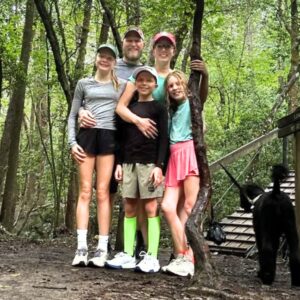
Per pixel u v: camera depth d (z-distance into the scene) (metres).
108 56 3.30
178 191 3.16
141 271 3.09
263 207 3.20
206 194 2.71
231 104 11.86
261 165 7.68
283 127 4.18
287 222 3.18
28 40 7.99
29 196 11.87
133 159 3.18
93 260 3.22
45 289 2.51
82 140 3.29
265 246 3.15
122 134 3.29
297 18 8.23
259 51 11.73
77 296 2.37
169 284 2.73
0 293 2.42
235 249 5.20
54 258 3.73
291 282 3.23
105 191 3.29
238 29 12.00
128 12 5.95
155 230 3.17
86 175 3.29
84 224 3.27
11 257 3.73
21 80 7.70
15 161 8.09
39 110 11.30
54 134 11.81
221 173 7.57
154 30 5.67
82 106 3.38
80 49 7.55
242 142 8.91
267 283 3.13
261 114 9.47
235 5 8.49
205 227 4.70
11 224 8.00
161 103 3.19
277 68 10.77
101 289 2.53
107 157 3.28
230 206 7.49
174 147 3.16
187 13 5.10
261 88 11.06
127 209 3.27
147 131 3.13
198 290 2.50
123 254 3.25
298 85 8.70
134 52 3.64
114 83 3.32
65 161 9.03
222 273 3.54
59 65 5.40
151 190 3.14
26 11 8.00
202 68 2.88
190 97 2.82
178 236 3.09
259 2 8.71
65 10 8.00
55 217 8.02
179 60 8.81
